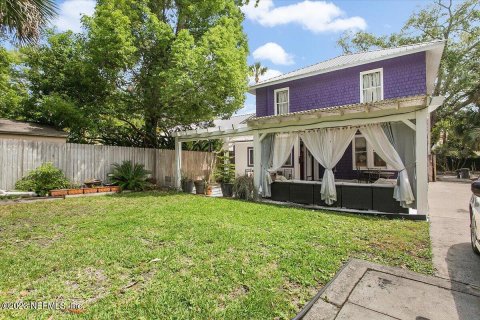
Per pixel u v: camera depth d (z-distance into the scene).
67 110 10.05
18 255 3.71
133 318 2.33
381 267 3.46
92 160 10.79
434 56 9.14
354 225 5.49
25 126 10.38
